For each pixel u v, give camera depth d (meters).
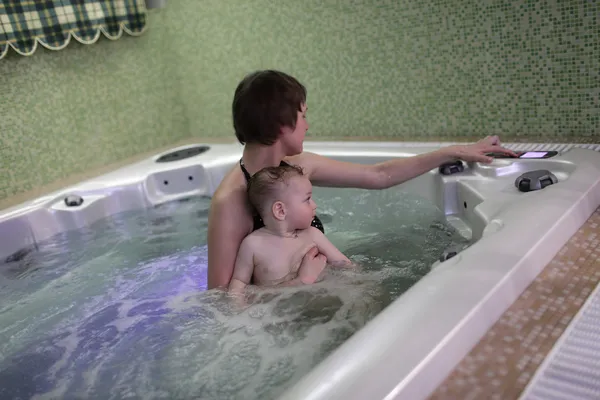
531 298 0.91
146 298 1.41
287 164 1.45
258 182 1.33
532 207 1.22
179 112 2.88
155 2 2.53
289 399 0.69
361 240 1.64
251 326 1.14
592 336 0.78
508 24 1.98
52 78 2.28
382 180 1.61
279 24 2.47
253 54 2.59
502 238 1.06
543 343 0.78
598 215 1.24
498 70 2.05
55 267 1.72
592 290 0.91
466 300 0.85
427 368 0.71
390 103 2.32
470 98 2.14
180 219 2.04
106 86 2.51
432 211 1.75
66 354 1.18
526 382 0.70
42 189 2.18
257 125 1.31
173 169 2.22
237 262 1.34
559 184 1.34
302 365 0.99
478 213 1.41
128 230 1.97
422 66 2.20
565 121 1.98
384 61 2.28
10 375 1.13
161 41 2.76
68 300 1.47
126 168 2.28
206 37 2.68
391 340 0.77
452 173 1.71
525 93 2.03
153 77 2.73
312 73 2.47
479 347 0.79
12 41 2.05
